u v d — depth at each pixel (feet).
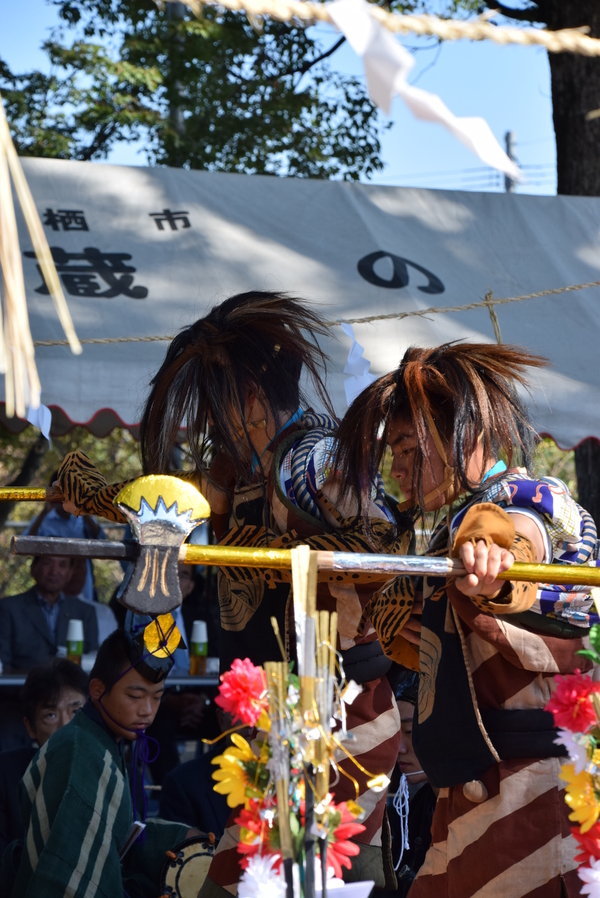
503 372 13.10
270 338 15.60
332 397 33.37
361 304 36.06
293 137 76.64
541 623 12.22
